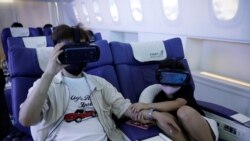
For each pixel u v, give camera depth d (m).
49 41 2.41
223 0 1.73
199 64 2.40
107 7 3.79
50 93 1.08
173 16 2.31
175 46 1.72
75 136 1.07
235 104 1.84
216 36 1.88
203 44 2.30
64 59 0.96
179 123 1.23
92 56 1.00
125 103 1.28
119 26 3.64
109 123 1.23
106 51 1.50
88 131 1.11
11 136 1.28
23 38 2.35
